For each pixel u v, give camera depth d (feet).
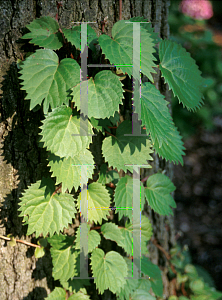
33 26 3.56
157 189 3.93
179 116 6.94
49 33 3.58
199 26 7.12
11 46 3.68
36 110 3.72
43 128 3.45
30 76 3.44
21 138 3.76
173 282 4.58
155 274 4.15
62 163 3.55
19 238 3.83
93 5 3.76
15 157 3.76
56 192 3.67
